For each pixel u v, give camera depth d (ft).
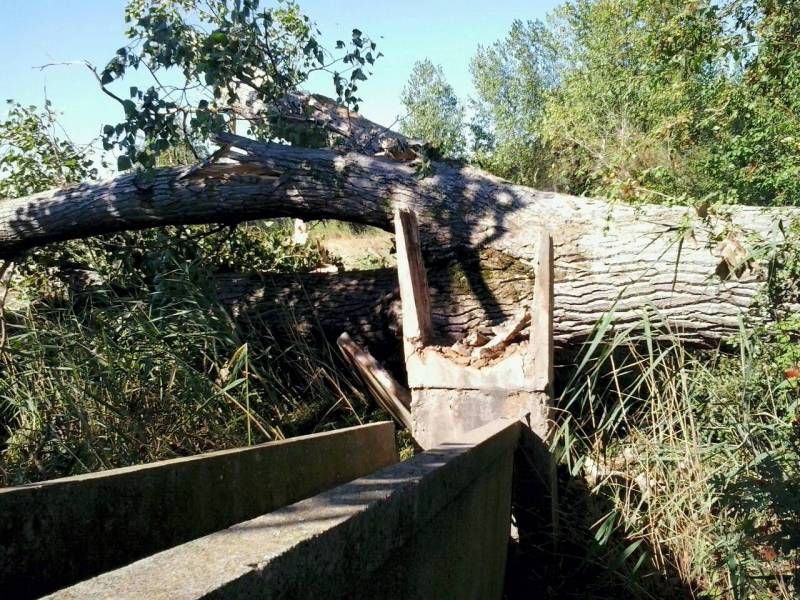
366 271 22.09
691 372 13.82
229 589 3.67
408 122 62.44
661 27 25.04
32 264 23.21
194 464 8.30
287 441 10.12
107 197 21.57
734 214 16.17
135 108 19.27
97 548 7.17
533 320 13.43
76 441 14.16
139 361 15.64
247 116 22.16
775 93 22.70
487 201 19.54
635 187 16.30
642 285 17.04
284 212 21.42
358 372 18.61
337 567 4.83
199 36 20.80
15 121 24.38
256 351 20.54
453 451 8.20
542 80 76.79
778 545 10.02
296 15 22.07
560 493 13.38
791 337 13.51
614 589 12.69
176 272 20.58
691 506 12.32
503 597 13.05
